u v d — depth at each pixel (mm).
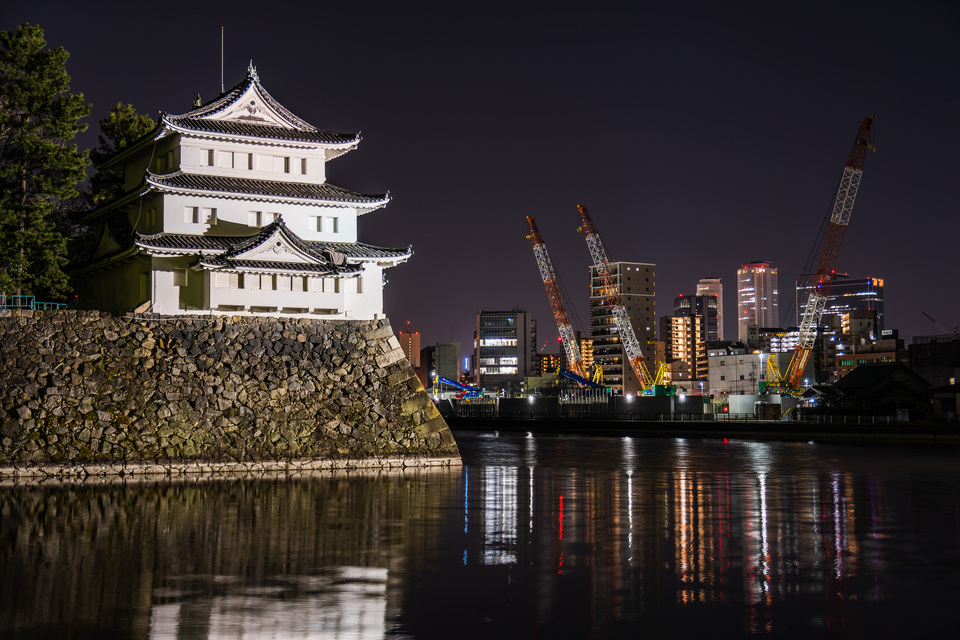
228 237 82250
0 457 61750
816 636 24703
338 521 44062
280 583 30391
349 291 83688
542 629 25234
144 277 80062
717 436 133000
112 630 24641
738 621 26094
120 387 67938
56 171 84875
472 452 101312
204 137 83188
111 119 107500
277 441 71625
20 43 83875
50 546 36812
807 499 54500
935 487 61719
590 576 31891
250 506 49000
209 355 72875
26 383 65000
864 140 185750
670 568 33250
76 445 64312
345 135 88500
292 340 77375
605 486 61812
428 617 26359
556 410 190000
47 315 69062
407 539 39219
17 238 81125
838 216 188750
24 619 25688
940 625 25703
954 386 131250
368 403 76875
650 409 170750
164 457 66938
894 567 33531
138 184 90562
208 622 25516
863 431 117438
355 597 28562
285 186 85062
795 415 145250
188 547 36781
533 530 41812
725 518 46094
